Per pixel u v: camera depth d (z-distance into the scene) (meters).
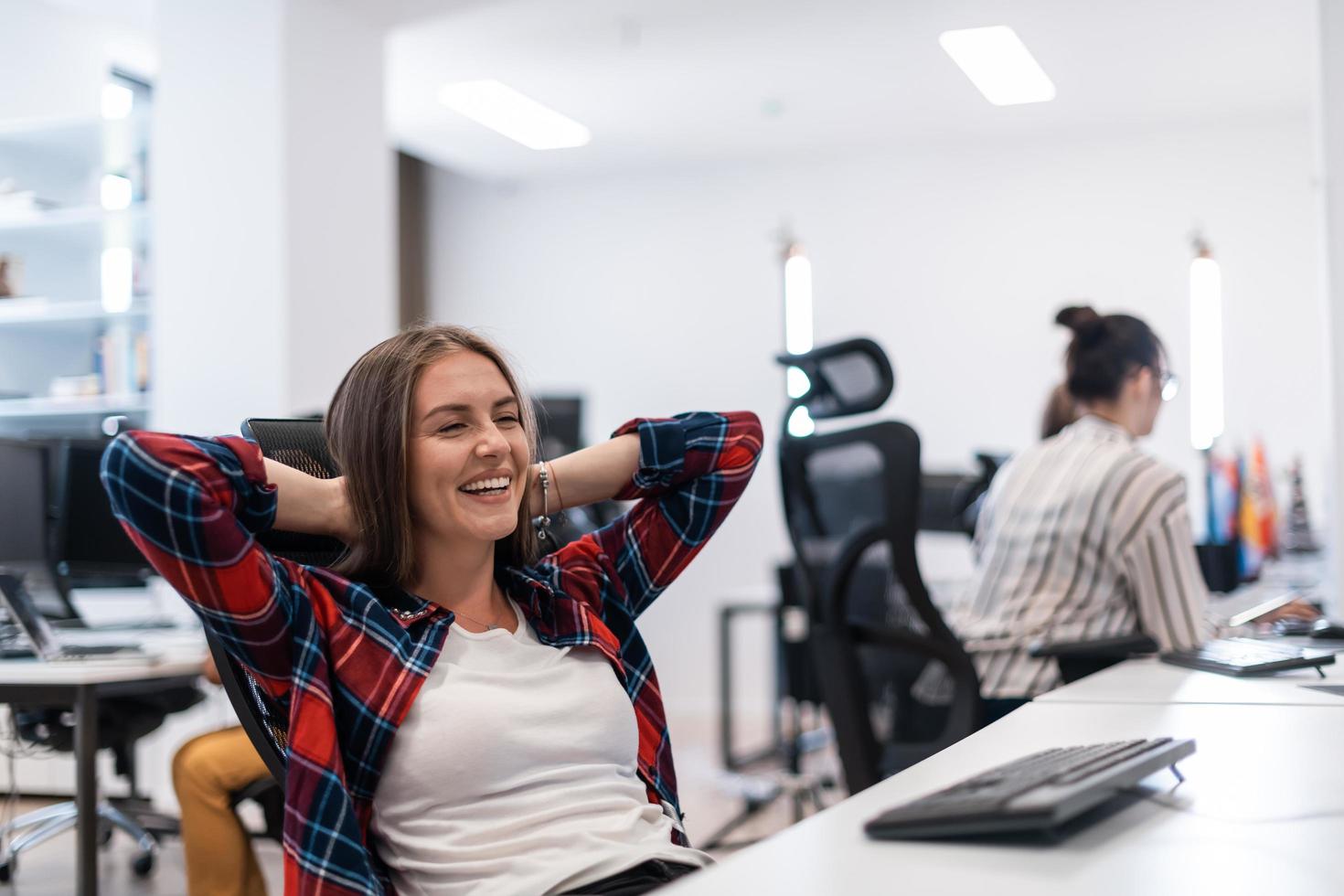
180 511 1.24
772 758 5.34
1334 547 3.98
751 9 4.80
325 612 1.34
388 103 5.26
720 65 5.42
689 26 4.96
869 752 2.31
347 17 4.79
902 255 6.64
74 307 4.83
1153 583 2.21
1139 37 5.07
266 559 1.30
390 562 1.41
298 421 1.56
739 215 6.93
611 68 5.45
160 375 4.60
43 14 5.12
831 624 2.34
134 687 3.05
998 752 1.21
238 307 4.52
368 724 1.30
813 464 2.38
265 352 4.48
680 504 1.64
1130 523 2.23
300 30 4.57
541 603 1.46
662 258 7.05
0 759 4.57
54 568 3.49
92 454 3.56
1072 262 6.39
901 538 2.20
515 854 1.29
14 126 4.80
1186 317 6.21
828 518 2.36
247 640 1.28
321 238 4.63
